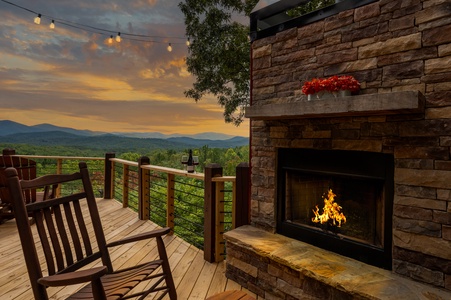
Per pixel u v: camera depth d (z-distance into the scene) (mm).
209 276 2760
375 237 2109
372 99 1704
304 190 2582
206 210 3086
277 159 2701
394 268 1895
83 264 1891
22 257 3096
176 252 3311
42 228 1715
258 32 2857
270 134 2723
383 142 1955
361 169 2109
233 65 7621
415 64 1826
